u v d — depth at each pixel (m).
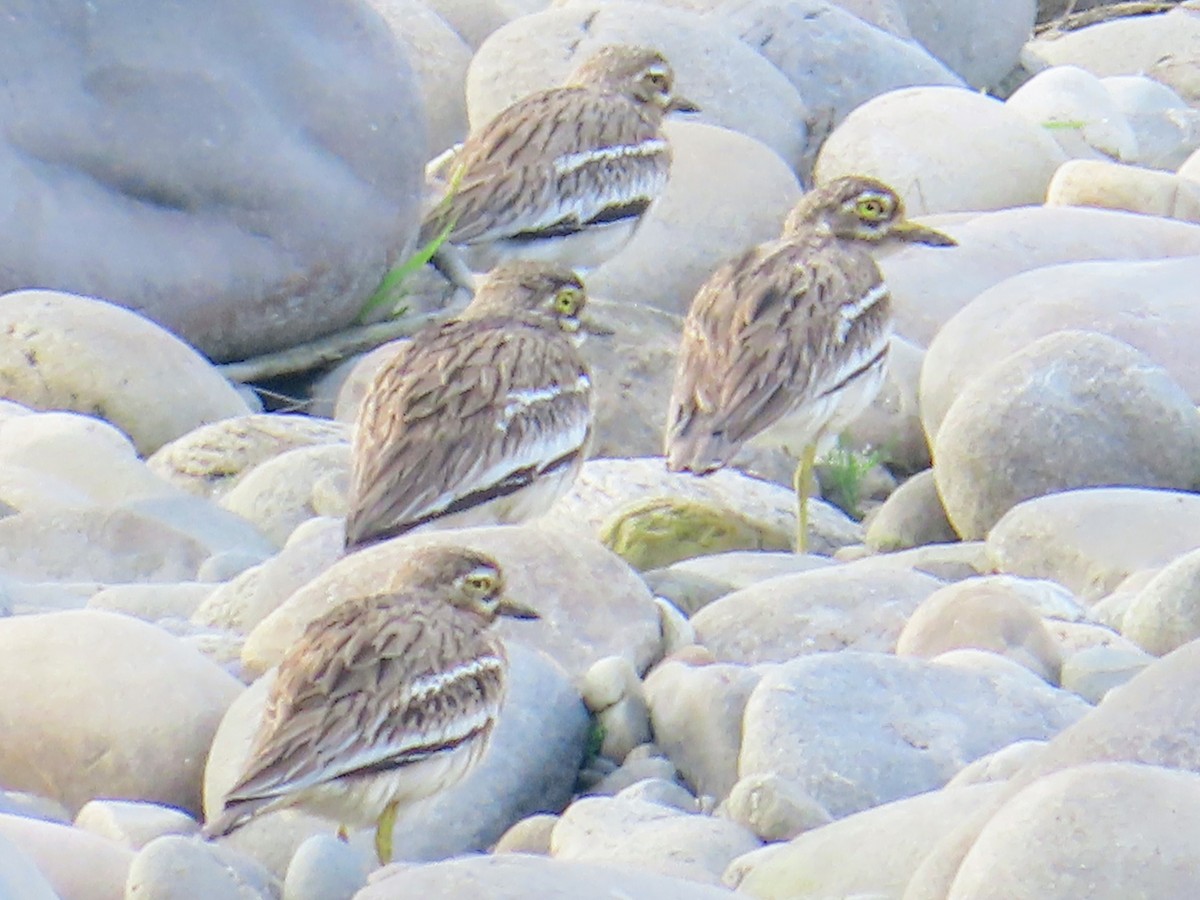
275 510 13.96
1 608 11.77
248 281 17.27
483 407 12.50
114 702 10.10
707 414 13.88
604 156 17.58
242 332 17.44
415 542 11.43
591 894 7.19
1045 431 13.98
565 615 11.09
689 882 7.55
